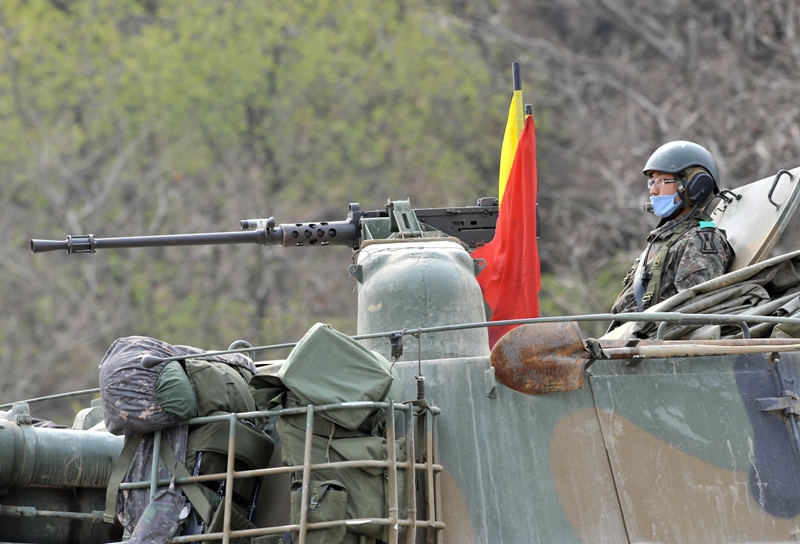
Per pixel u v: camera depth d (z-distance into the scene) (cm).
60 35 10081
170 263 9419
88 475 2330
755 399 2419
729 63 9419
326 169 9694
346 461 2133
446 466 2295
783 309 2562
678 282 2792
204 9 9819
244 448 2286
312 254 9525
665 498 2303
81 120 9931
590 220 9394
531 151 3191
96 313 9100
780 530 2306
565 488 2291
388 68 9862
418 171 9669
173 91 9612
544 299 8800
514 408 2352
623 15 10288
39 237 9444
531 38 10925
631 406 2377
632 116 9519
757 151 8688
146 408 2216
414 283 2573
